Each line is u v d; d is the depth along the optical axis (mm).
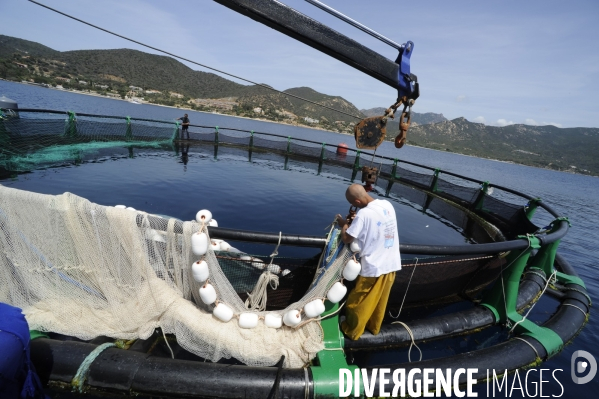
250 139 20953
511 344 3381
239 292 3168
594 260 8852
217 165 14383
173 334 3016
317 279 2928
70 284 2648
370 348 3205
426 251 2979
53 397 2322
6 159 9852
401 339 3311
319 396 2469
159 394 2367
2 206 2455
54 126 12797
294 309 2855
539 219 15953
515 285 3820
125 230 2525
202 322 2686
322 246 2869
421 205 12461
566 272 5961
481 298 4496
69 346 2479
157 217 2572
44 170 9555
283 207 9023
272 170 15180
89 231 2516
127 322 2668
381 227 2625
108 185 8852
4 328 1784
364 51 2410
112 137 15820
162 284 2725
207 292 2562
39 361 2377
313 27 2289
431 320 3576
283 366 2686
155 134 17969
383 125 2658
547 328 3801
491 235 9336
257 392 2389
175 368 2408
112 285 2645
